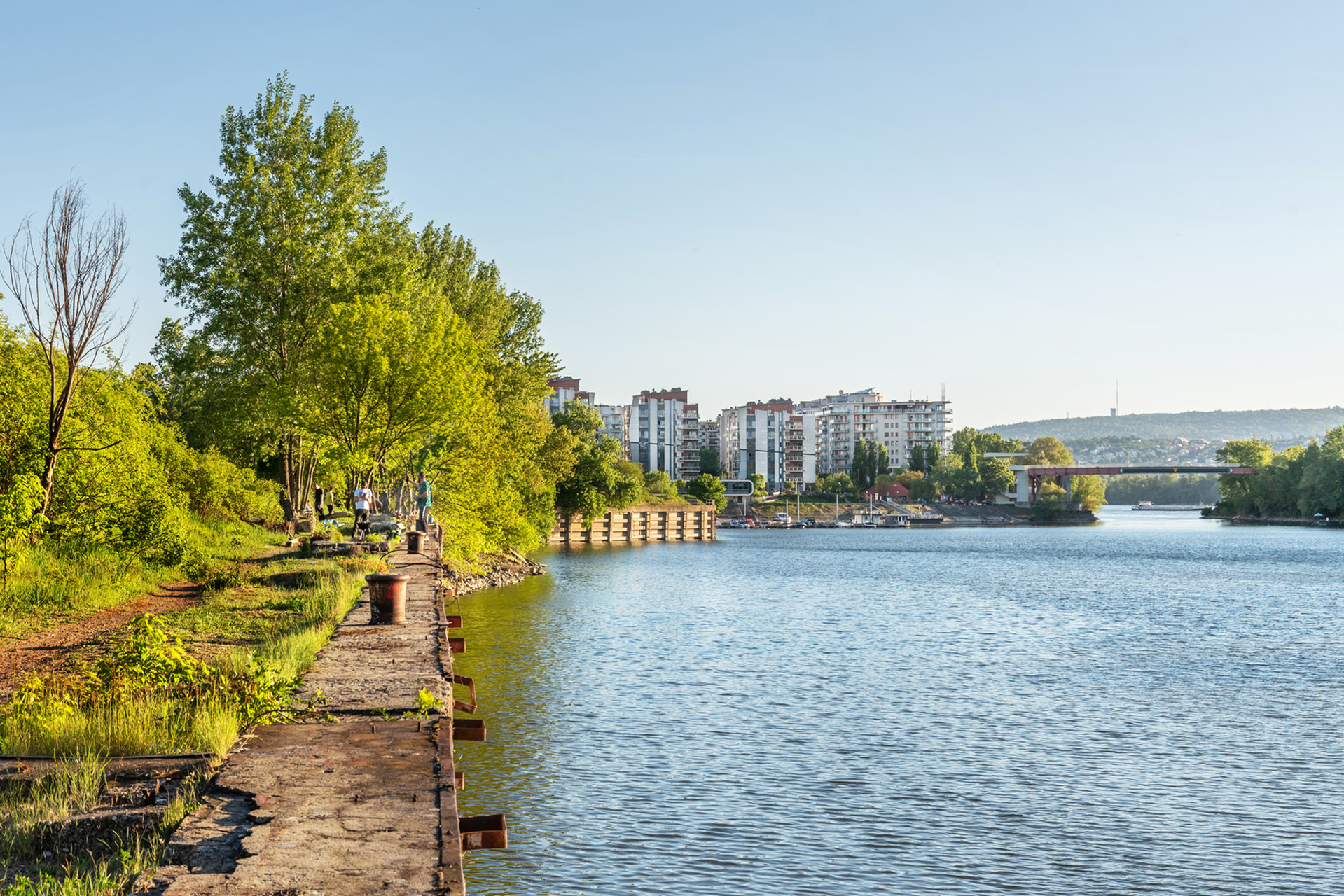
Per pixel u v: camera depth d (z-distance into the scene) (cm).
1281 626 5244
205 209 5269
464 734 1512
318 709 1391
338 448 5022
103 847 909
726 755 2445
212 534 4109
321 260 5269
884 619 5494
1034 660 4034
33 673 1748
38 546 2805
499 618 5000
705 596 6644
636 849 1811
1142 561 11238
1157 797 2180
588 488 13438
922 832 1938
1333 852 1872
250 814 909
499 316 7981
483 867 1716
